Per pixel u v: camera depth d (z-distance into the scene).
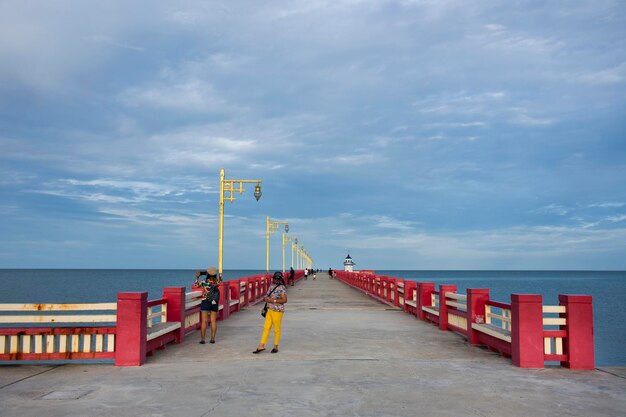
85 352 10.05
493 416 6.69
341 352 11.53
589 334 9.73
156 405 7.15
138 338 9.95
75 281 144.50
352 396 7.63
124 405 7.16
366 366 9.90
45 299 66.56
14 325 26.91
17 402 7.34
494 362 10.38
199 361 10.45
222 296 18.30
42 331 10.01
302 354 11.27
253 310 22.73
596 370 9.60
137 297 10.04
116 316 10.07
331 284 56.25
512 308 10.25
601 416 6.72
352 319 18.67
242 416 6.63
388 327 16.20
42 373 9.27
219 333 14.82
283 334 14.56
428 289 18.16
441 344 12.76
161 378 8.84
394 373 9.27
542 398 7.59
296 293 37.66
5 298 68.06
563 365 9.95
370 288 33.62
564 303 9.98
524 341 9.84
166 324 12.27
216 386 8.24
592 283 149.25
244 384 8.38
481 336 12.34
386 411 6.88
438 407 7.07
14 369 9.61
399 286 23.61
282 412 6.81
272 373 9.23
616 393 7.90
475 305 12.66
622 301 66.94
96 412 6.83
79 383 8.48
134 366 9.87
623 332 34.44
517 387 8.25
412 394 7.77
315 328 15.93
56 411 6.89
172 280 157.38
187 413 6.76
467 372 9.38
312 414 6.72
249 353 11.41
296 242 73.31
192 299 15.34
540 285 130.88
